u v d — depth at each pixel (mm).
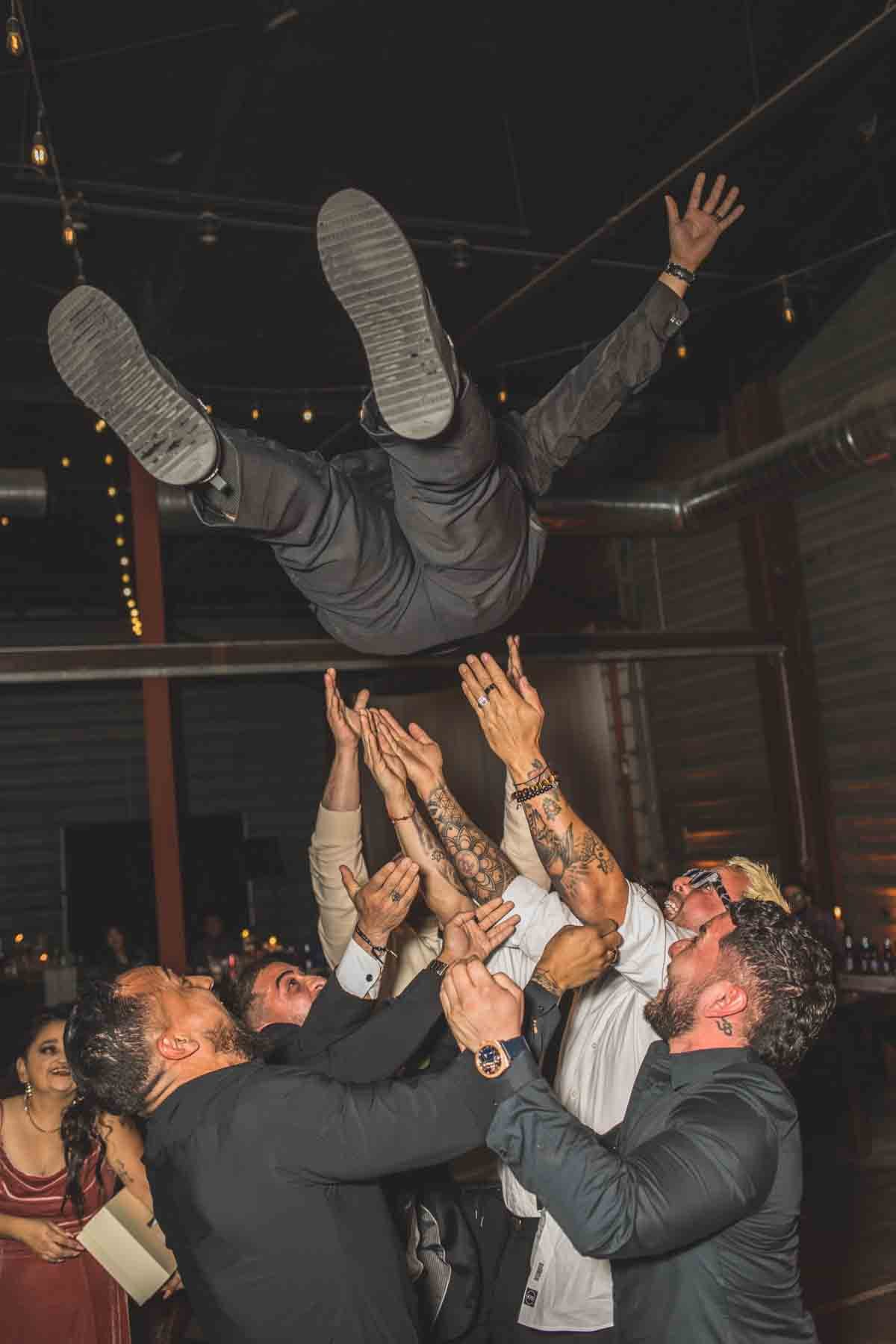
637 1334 1581
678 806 10359
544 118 5945
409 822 2203
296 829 12422
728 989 1644
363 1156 1522
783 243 8148
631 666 10750
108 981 1740
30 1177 2529
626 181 6621
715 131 6535
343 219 1576
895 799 8391
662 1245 1435
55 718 11922
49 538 10969
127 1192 2295
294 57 5102
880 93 6859
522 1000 1549
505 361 8359
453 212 6555
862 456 6887
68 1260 2510
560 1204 1439
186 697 12328
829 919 7520
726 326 9234
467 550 1930
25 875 11617
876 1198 4992
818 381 8977
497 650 8383
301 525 1922
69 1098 2537
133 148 5609
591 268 7133
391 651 2178
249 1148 1554
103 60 4941
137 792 12039
